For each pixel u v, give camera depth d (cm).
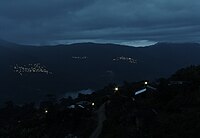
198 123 4300
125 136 4628
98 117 6397
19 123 8344
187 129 4231
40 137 6488
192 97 5341
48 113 7500
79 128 6247
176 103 5238
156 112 5138
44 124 7119
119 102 6794
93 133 5522
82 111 6838
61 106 9025
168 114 4991
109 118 5959
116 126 5228
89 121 6272
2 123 9212
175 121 4556
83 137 5653
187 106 5109
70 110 7062
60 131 6362
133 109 5612
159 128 4459
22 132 7044
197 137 3991
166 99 5662
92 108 7300
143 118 4925
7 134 7450
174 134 4191
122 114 5678
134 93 6938
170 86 6153
